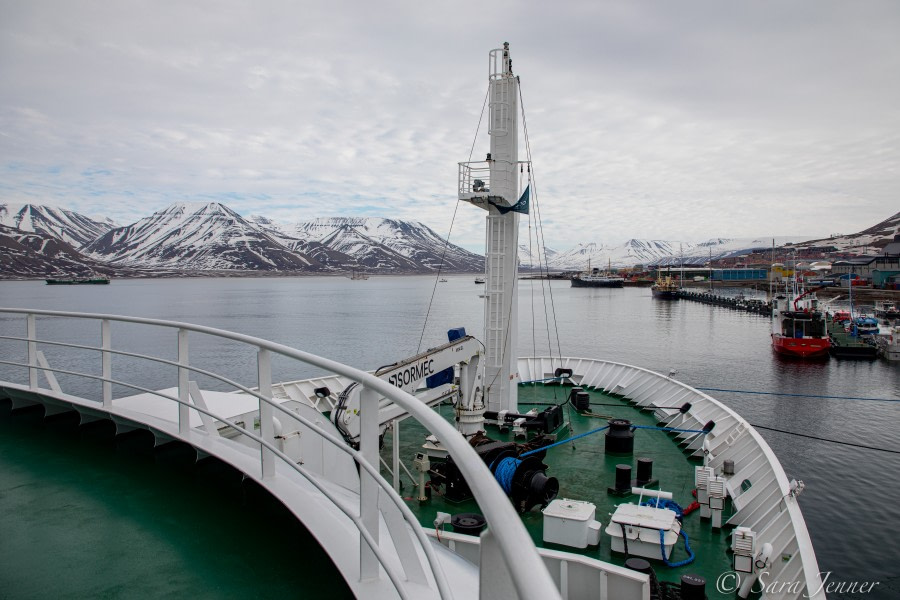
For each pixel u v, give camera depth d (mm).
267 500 4348
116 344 70375
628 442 12906
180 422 4895
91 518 4070
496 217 14711
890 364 59281
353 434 9500
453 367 13281
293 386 16000
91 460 5168
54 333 83250
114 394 38844
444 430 1701
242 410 6715
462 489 10164
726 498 10773
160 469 4965
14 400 6543
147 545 3682
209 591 3152
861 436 32344
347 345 71375
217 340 75562
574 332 89875
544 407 17312
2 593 3186
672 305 158750
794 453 29188
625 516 8664
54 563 3490
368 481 2584
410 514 2119
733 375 53656
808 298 69688
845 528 20922
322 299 193875
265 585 3193
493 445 10562
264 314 123438
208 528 3904
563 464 12398
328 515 3418
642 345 73875
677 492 11102
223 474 4848
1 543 3750
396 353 64125
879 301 146000
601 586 7363
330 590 3123
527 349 70188
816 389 47406
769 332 88875
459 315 120312
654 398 17219
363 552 2643
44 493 4484
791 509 8711
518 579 1010
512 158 14359
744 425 12852
